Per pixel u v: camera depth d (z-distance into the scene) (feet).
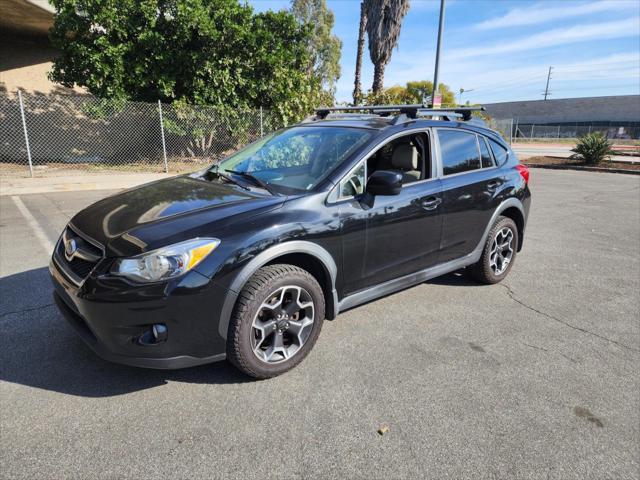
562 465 7.34
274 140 13.09
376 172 10.20
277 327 9.30
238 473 6.95
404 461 7.30
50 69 53.11
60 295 9.23
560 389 9.42
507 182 14.53
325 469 7.09
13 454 7.16
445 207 12.37
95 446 7.40
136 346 8.11
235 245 8.47
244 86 44.98
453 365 10.21
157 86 41.39
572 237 21.99
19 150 47.11
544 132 155.74
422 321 12.39
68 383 9.06
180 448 7.42
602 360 10.61
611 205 30.76
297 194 9.94
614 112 168.76
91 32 40.09
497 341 11.39
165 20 40.01
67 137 46.68
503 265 15.28
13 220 22.70
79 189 33.63
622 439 7.97
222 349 8.77
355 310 12.99
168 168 43.39
